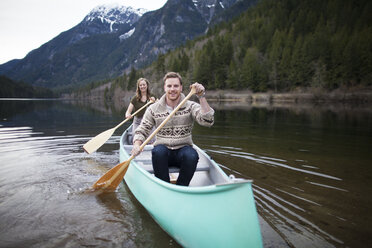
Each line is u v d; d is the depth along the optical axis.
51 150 5.52
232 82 57.00
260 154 5.15
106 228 2.50
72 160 4.79
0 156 4.97
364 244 2.17
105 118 12.81
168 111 2.73
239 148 5.68
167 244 2.25
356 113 15.45
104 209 2.90
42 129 8.66
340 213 2.71
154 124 2.93
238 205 1.75
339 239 2.25
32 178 3.81
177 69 72.62
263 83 52.62
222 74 60.31
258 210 2.77
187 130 2.73
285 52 51.88
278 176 3.86
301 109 20.03
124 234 2.40
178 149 2.75
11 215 2.73
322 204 2.92
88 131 8.23
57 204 3.01
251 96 50.00
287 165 4.41
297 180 3.69
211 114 2.52
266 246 2.15
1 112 17.02
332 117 12.73
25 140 6.59
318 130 8.20
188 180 2.59
